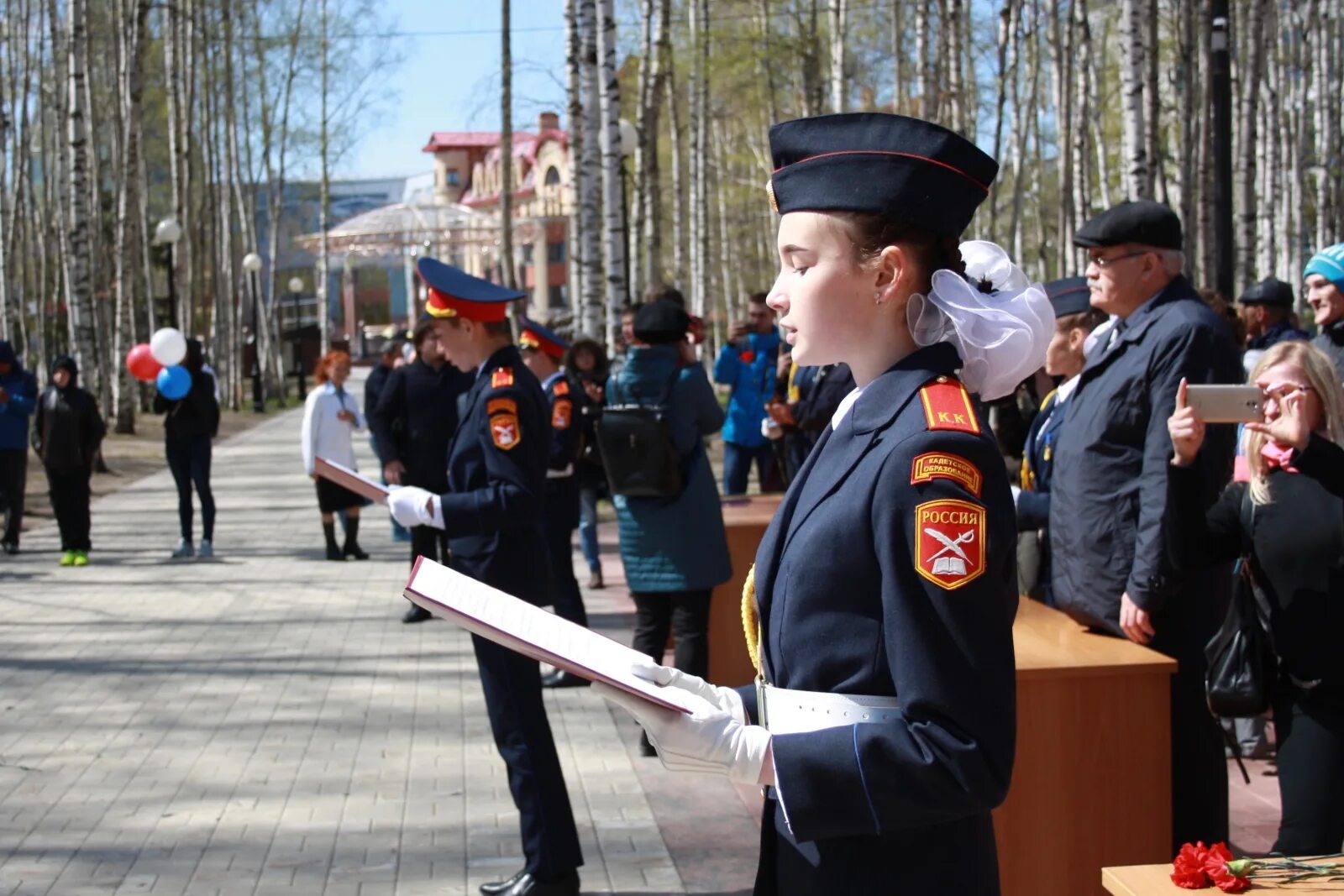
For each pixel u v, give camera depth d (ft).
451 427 31.48
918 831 6.66
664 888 15.38
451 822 17.67
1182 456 11.70
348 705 23.67
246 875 15.89
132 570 38.86
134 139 85.10
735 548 23.03
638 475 19.48
